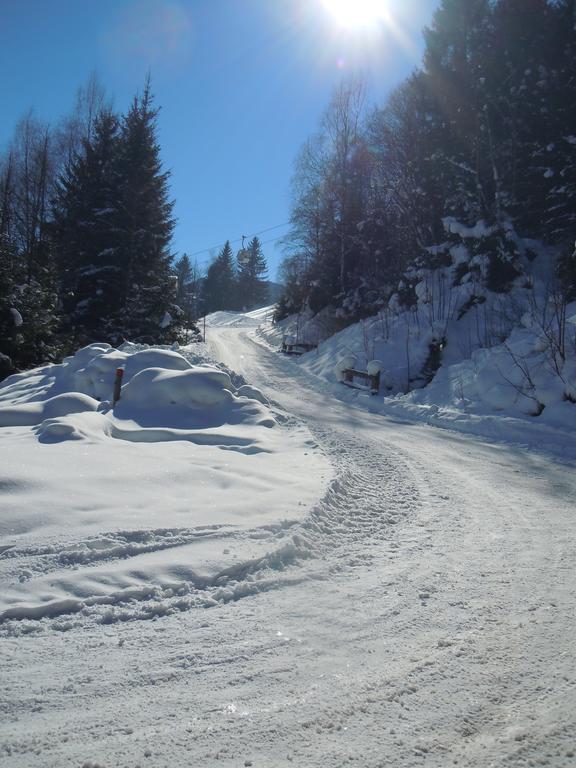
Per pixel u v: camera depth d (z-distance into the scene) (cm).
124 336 2494
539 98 2286
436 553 524
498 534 586
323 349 2841
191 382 1077
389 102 3353
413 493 747
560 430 1199
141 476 645
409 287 2478
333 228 3566
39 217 3097
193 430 959
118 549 461
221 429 983
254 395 1215
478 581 459
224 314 7581
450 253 2317
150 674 311
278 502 611
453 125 2614
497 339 1861
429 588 442
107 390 1161
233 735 262
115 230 2514
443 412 1479
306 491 661
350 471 812
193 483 654
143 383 1080
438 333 2034
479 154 2369
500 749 259
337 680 311
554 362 1361
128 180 2580
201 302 9506
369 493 728
